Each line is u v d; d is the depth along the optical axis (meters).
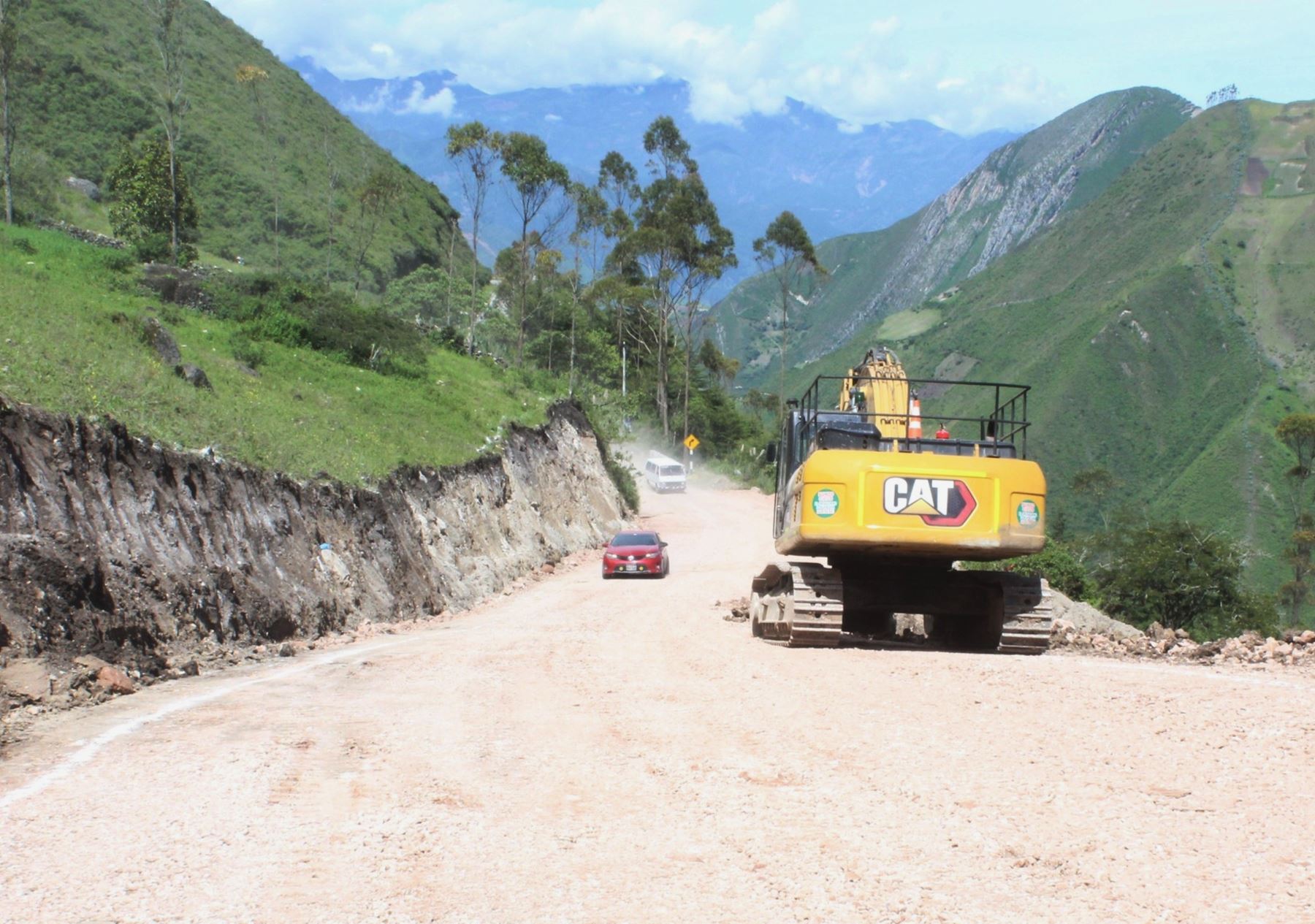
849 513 13.49
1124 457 194.25
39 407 15.52
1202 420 195.25
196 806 7.21
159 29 56.50
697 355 123.56
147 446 17.48
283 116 106.88
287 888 5.72
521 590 31.22
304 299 41.19
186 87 97.25
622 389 99.50
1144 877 5.53
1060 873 5.63
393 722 10.01
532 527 38.59
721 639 16.53
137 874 5.93
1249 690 9.95
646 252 98.38
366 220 96.50
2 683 11.02
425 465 30.39
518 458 41.25
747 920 5.21
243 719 10.23
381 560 23.88
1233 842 5.96
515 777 7.88
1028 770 7.52
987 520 13.48
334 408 31.11
